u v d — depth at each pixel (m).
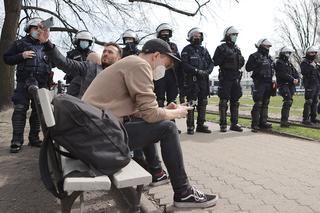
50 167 2.77
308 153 6.42
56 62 4.47
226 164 5.62
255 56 9.09
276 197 3.99
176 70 8.21
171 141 3.40
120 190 2.68
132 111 3.23
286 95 9.73
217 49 8.70
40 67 6.39
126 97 3.21
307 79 10.44
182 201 3.59
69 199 2.67
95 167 2.63
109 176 2.68
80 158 2.62
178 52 7.94
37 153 6.20
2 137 7.81
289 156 6.17
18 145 6.29
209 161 5.84
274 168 5.32
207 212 3.53
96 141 2.63
